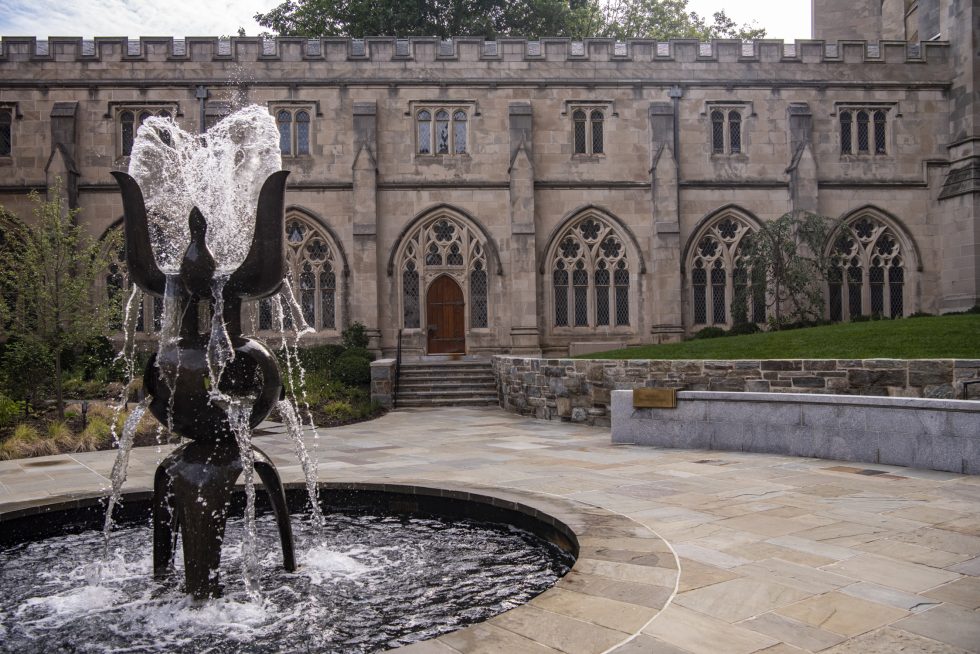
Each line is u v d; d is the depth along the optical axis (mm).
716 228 27188
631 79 26828
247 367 6027
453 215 26422
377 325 25641
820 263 25562
